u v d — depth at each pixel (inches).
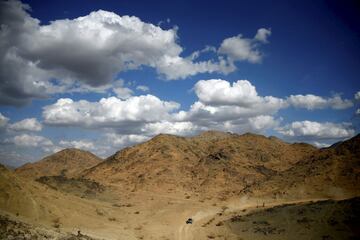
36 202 3174.2
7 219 2399.1
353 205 3457.2
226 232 3508.9
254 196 5152.6
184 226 3890.3
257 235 3297.2
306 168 5413.4
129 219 4062.5
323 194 4606.3
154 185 6845.5
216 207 5014.8
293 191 4835.1
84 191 5723.4
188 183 7076.8
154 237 3334.2
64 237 2406.5
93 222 3452.3
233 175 7386.8
